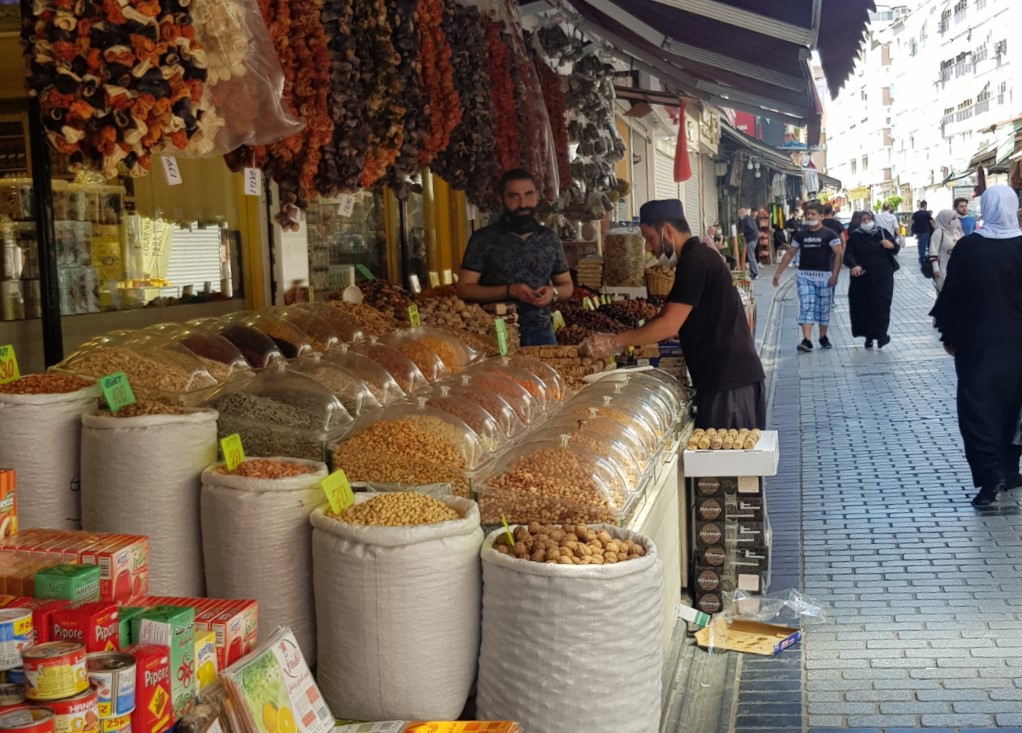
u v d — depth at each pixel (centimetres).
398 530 304
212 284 634
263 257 676
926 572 572
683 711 402
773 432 564
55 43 311
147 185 570
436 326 630
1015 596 532
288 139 416
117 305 546
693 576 540
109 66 316
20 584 252
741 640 480
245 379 424
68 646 214
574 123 978
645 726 311
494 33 658
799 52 722
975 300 682
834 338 1633
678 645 471
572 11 909
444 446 385
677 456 517
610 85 1011
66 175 507
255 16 377
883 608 521
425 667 307
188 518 352
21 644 216
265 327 534
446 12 588
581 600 297
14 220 479
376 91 477
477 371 519
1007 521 659
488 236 689
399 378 498
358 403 432
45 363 473
